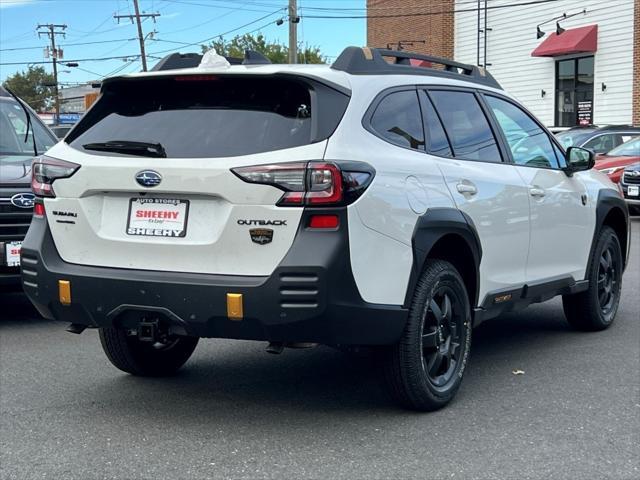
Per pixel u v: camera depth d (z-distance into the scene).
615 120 24.77
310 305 3.93
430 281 4.54
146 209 4.29
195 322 4.09
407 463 3.96
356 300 4.04
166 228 4.23
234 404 4.91
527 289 5.62
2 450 4.16
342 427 4.48
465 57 30.11
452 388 4.81
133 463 3.99
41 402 4.95
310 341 4.04
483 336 6.71
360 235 4.04
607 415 4.67
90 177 4.36
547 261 5.91
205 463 3.98
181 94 4.52
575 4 25.73
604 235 6.71
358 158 4.13
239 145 4.14
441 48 30.55
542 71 27.17
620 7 24.28
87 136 4.61
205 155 4.15
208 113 4.37
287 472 3.86
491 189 5.15
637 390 5.15
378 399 4.99
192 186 4.10
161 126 4.42
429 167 4.66
